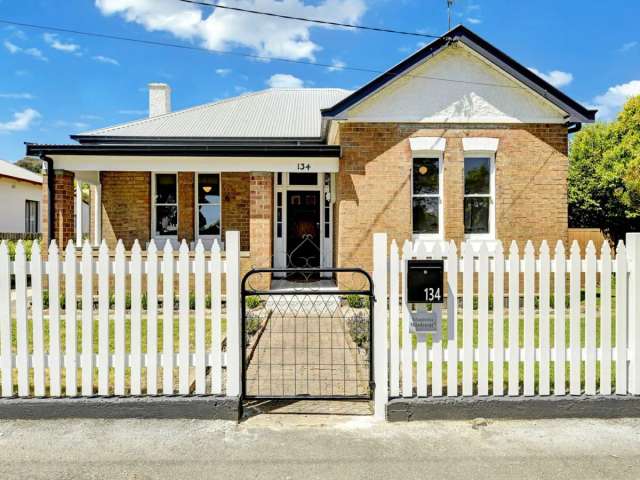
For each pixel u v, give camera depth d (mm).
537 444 3635
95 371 5195
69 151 10180
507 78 10586
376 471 3250
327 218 13383
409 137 10531
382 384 4086
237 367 4082
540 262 4113
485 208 10891
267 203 10602
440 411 4031
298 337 7152
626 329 4176
